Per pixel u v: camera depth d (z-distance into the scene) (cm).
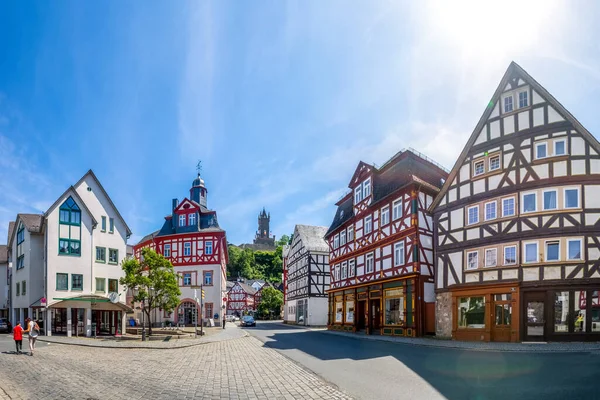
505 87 2211
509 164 2128
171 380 1145
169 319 4759
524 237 2008
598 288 1838
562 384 957
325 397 923
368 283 3102
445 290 2345
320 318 4850
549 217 1956
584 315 1838
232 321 6881
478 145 2286
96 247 3356
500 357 1438
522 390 916
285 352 1833
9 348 2023
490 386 972
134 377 1189
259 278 12612
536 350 1574
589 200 1905
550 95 2038
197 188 5344
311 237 5247
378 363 1403
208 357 1692
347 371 1260
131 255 5681
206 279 4806
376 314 3094
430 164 2930
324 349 1919
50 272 3055
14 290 3581
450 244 2353
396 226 2820
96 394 948
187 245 4922
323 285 4938
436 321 2389
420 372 1193
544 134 2038
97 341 2441
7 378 1159
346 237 3709
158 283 2727
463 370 1198
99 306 3056
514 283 1977
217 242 4866
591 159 1930
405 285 2647
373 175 3188
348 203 3875
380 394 935
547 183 1981
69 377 1177
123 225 3612
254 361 1552
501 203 2128
